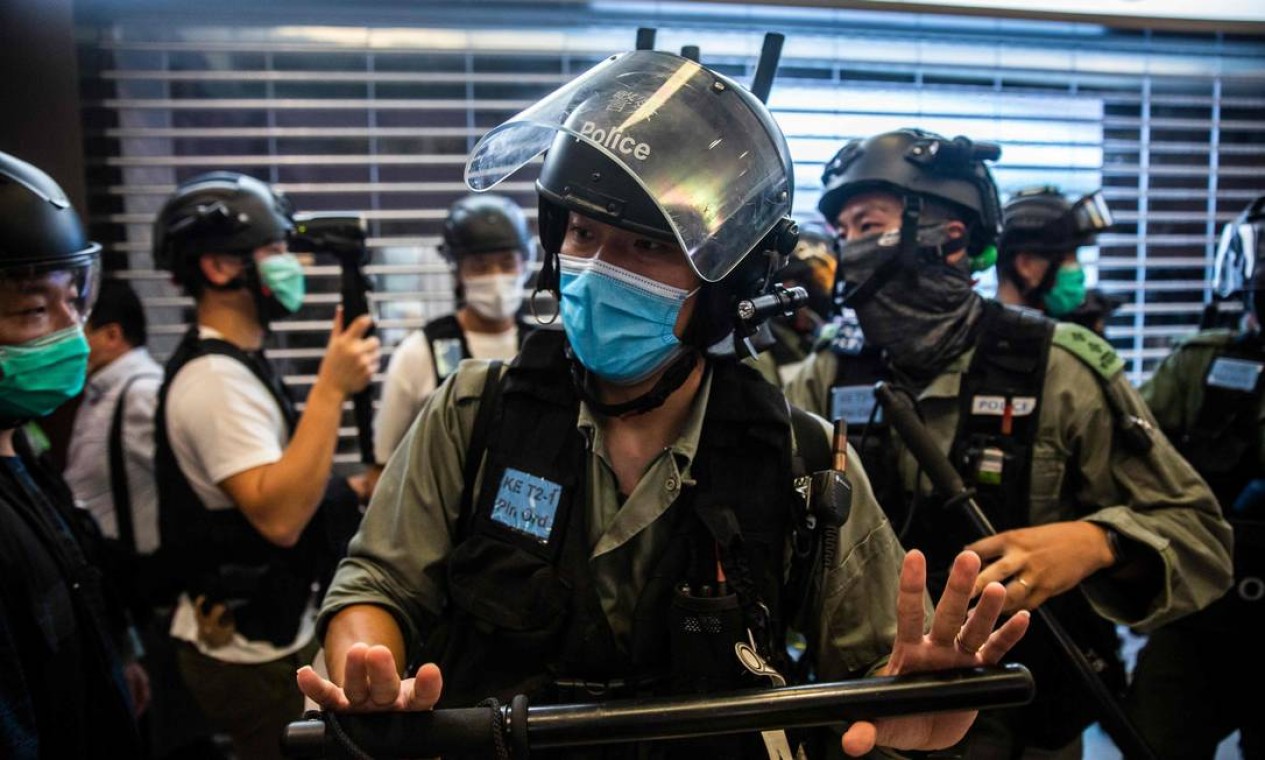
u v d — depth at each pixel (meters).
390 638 0.95
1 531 1.09
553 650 0.96
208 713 1.81
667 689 0.96
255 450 1.70
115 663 1.32
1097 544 1.31
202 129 2.51
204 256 1.83
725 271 0.91
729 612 0.91
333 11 2.42
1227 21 2.66
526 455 1.01
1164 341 3.03
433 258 2.69
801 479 0.98
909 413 1.36
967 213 1.54
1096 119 2.84
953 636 0.79
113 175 2.46
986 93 2.74
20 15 2.21
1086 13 2.58
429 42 2.52
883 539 1.05
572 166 0.91
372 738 0.74
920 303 1.51
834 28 2.57
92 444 2.07
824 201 1.62
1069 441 1.45
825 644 1.03
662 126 0.91
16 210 1.18
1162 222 2.97
